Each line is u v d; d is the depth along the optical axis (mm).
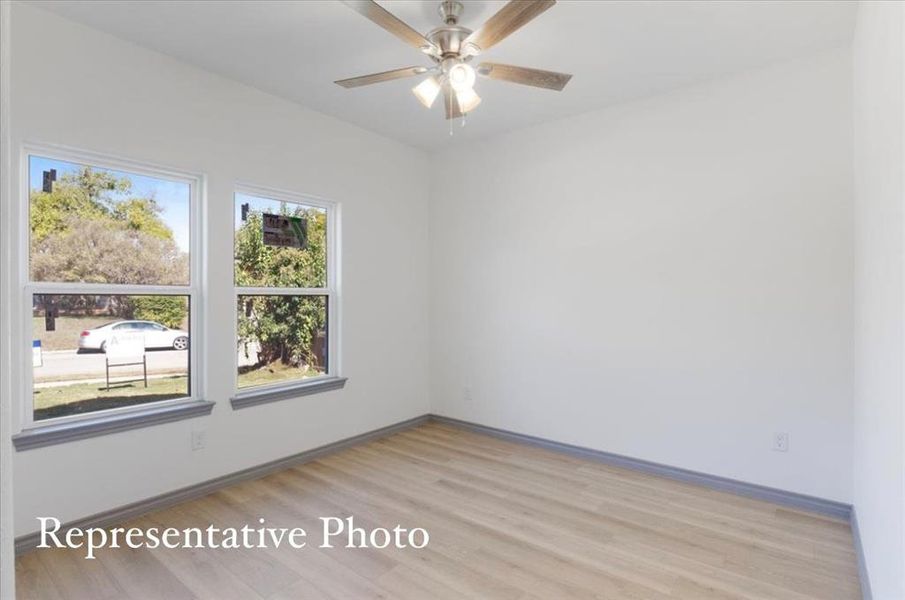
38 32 2434
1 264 466
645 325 3504
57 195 2590
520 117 3887
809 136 2889
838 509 2795
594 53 2871
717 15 2486
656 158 3447
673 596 2082
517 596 2086
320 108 3715
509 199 4230
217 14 2494
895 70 1525
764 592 2107
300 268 3801
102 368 2766
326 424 3869
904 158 1386
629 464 3570
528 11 1986
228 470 3238
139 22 2564
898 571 1470
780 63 2977
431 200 4789
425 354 4797
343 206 4008
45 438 2455
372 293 4266
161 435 2918
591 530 2643
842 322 2787
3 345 463
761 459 3051
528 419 4129
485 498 3047
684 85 3297
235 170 3271
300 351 3803
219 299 3215
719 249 3197
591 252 3758
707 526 2688
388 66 3059
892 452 1584
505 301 4270
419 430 4566
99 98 2646
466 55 2373
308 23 2580
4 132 471
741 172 3115
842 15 2484
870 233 2109
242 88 3303
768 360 3027
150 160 2852
